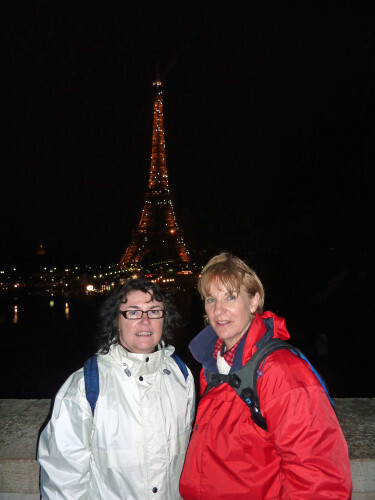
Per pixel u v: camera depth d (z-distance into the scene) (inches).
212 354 129.2
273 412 103.3
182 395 128.0
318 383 104.9
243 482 104.9
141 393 119.6
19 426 157.8
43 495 113.2
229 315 120.3
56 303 2416.3
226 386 115.0
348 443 143.3
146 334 125.6
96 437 115.9
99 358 124.6
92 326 1332.4
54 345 1007.6
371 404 171.3
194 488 111.0
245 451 106.9
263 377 106.7
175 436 122.5
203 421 114.6
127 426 116.3
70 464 112.2
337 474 97.3
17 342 1050.7
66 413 114.7
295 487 98.0
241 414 109.7
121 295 129.5
